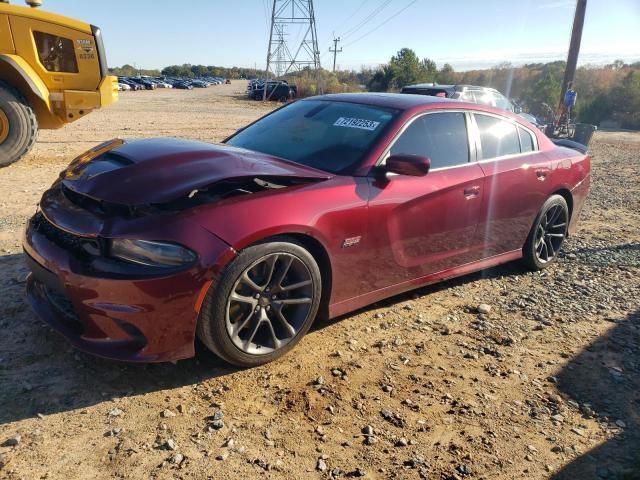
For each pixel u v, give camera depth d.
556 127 21.55
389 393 3.00
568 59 22.56
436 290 4.53
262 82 47.22
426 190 3.73
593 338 3.85
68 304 2.94
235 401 2.80
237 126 17.58
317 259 3.28
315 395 2.92
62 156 9.81
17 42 8.78
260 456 2.43
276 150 3.84
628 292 4.77
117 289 2.61
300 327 3.20
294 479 2.32
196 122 18.41
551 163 4.89
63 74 9.30
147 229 2.66
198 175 2.90
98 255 2.71
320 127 3.96
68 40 9.16
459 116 4.23
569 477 2.49
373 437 2.63
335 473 2.38
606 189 9.88
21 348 3.11
